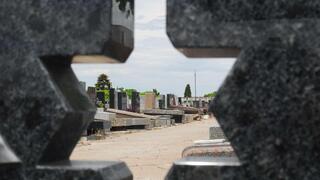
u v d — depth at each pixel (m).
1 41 2.83
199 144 8.98
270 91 2.57
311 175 2.53
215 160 2.77
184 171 2.68
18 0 2.82
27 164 2.78
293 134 2.55
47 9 2.80
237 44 2.62
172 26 2.68
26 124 2.79
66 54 2.79
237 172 2.61
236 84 2.61
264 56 2.58
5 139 2.80
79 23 2.78
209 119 52.50
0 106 2.81
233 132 2.61
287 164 2.55
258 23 2.60
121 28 2.99
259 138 2.58
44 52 2.80
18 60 2.81
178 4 2.68
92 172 2.75
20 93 2.80
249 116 2.59
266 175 2.57
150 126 33.44
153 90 60.09
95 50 2.78
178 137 23.53
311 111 2.53
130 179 3.10
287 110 2.55
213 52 2.77
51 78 2.80
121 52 3.04
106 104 39.12
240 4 2.62
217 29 2.64
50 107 2.77
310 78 2.54
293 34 2.57
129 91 45.22
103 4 2.77
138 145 19.25
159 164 12.87
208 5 2.65
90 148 18.31
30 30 2.81
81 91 3.12
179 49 2.73
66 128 2.84
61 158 3.00
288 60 2.56
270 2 2.60
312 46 2.54
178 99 76.31
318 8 2.57
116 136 25.11
